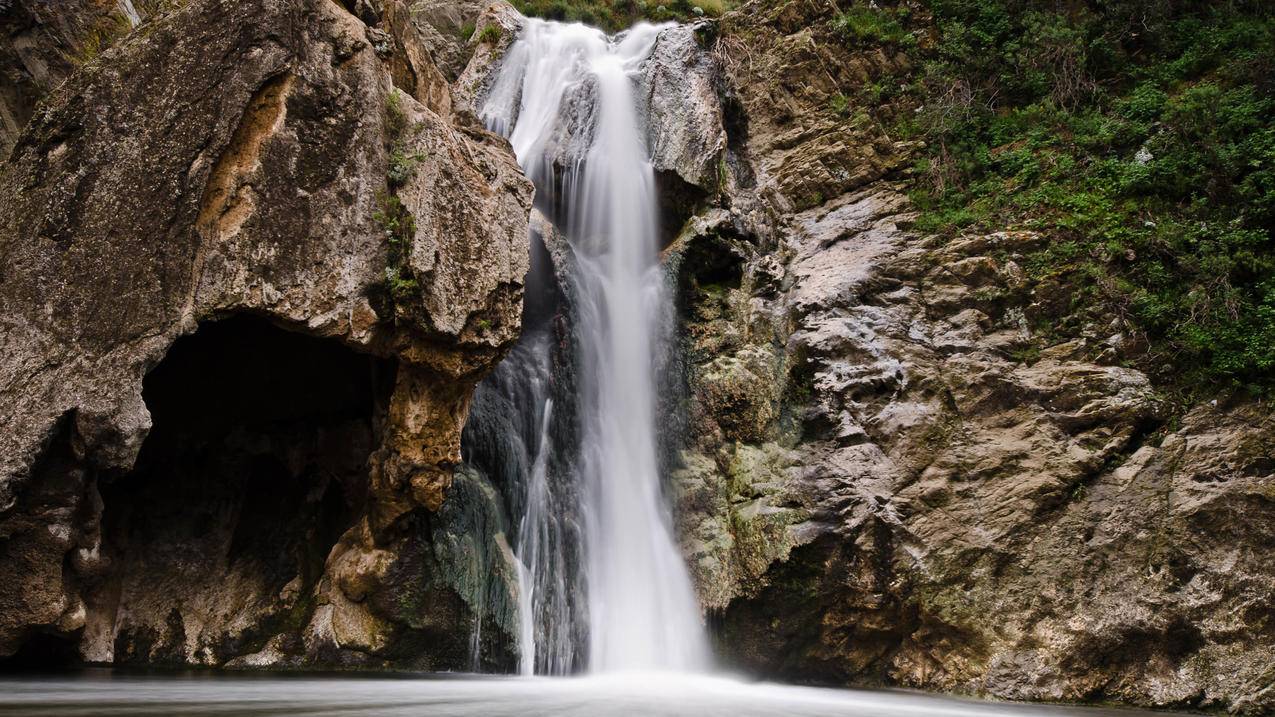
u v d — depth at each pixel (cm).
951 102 1728
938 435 1260
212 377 1126
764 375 1362
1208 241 1270
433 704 707
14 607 848
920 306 1402
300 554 1136
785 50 1906
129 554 1070
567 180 1580
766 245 1570
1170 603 1059
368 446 1158
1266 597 1013
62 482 855
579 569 1248
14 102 1183
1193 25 1616
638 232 1563
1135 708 1041
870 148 1722
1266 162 1329
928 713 845
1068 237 1381
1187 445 1136
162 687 753
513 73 1844
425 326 991
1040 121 1628
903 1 1950
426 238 1011
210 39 966
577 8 2323
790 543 1178
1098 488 1163
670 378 1427
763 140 1827
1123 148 1487
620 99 1658
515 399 1273
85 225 898
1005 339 1328
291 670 992
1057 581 1126
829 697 1007
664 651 1241
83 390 852
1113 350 1251
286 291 938
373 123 1030
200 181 922
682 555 1288
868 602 1168
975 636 1132
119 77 945
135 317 881
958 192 1588
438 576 1060
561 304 1379
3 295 864
